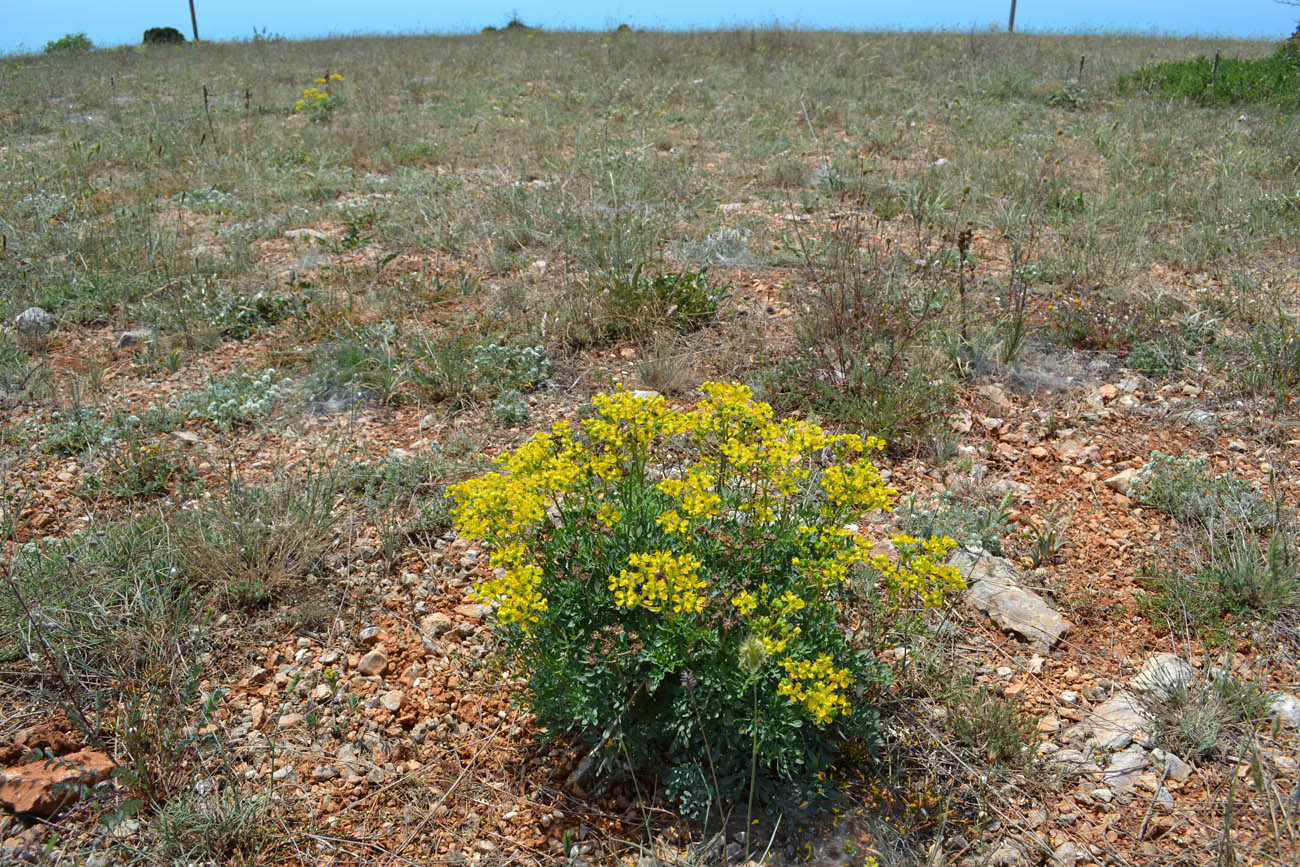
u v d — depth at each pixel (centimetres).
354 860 248
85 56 2144
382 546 368
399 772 276
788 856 245
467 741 287
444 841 255
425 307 589
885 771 268
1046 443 447
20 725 281
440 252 697
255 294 612
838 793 260
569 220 722
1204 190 781
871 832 251
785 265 659
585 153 957
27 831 250
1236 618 325
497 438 452
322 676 308
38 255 670
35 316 557
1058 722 289
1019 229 688
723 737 255
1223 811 254
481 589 240
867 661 265
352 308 583
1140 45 1936
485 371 502
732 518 288
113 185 886
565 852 247
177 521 367
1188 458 416
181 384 503
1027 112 1226
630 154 981
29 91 1539
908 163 953
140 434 439
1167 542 370
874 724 264
